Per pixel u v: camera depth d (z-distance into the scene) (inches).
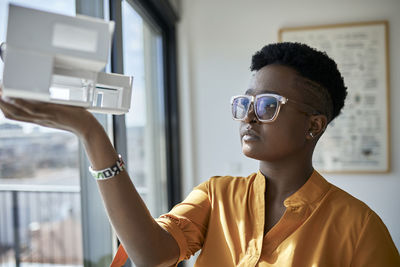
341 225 23.4
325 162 96.3
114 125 45.4
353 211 23.6
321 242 23.1
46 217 91.3
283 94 25.0
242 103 26.3
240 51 98.7
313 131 26.2
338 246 22.9
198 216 29.1
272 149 24.9
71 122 19.0
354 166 94.9
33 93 15.7
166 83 94.1
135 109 65.2
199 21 99.9
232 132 99.2
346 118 94.9
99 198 43.6
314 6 95.3
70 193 90.8
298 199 24.7
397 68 92.6
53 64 16.5
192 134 100.7
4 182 87.3
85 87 19.6
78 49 16.5
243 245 25.0
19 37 15.2
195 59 100.4
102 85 19.7
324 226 23.7
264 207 25.5
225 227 26.7
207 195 30.4
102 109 19.7
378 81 93.1
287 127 24.7
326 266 22.4
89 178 42.9
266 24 97.4
